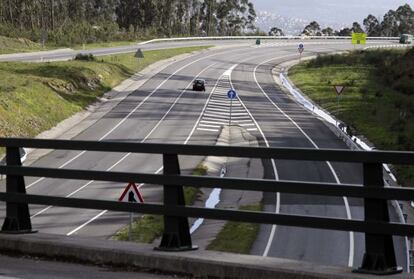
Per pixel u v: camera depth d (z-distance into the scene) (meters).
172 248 7.62
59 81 65.00
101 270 7.55
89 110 62.19
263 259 7.19
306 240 25.42
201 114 61.72
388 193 6.49
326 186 6.80
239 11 197.75
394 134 48.53
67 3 156.25
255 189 7.14
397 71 79.88
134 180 7.85
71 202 8.30
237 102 70.25
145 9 171.38
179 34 171.75
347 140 48.34
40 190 34.78
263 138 51.44
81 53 96.62
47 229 27.12
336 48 138.25
